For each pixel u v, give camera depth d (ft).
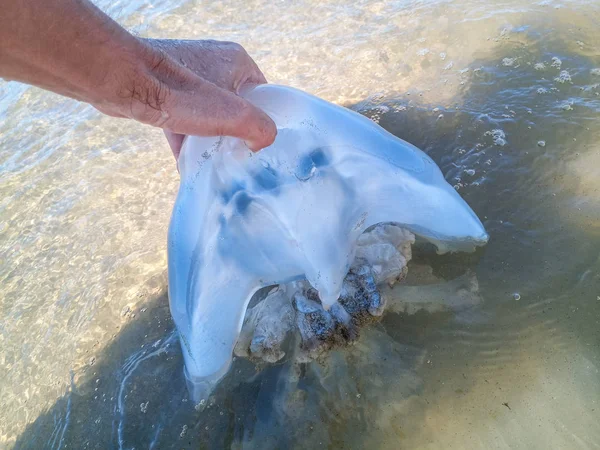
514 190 1.83
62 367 1.79
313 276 1.42
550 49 2.38
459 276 1.65
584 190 1.77
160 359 1.71
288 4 3.27
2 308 2.05
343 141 1.34
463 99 2.27
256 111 1.15
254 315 1.66
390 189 1.43
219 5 3.39
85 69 0.91
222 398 1.54
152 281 2.00
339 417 1.44
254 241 1.41
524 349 1.45
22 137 2.81
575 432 1.27
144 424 1.55
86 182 2.49
